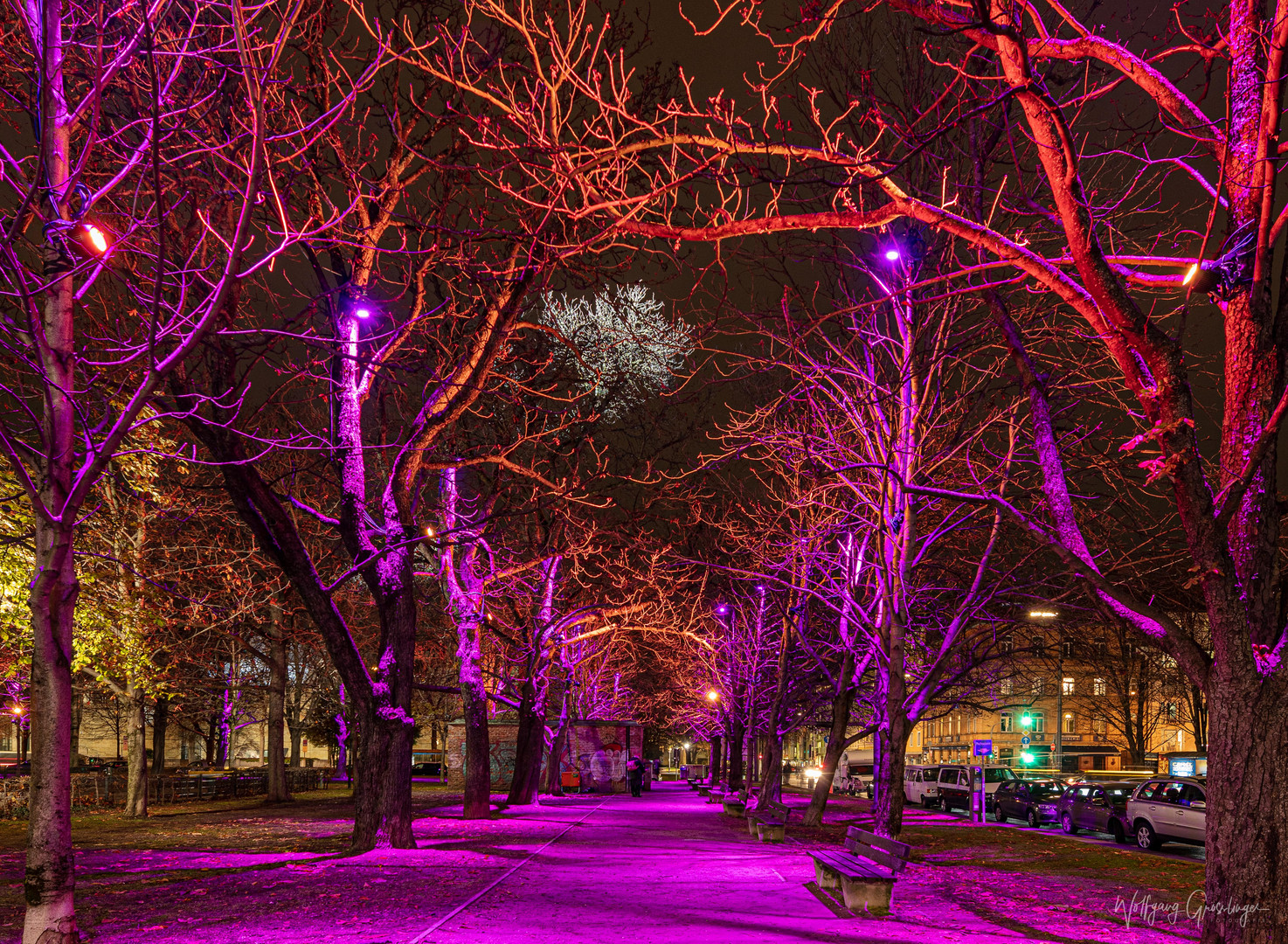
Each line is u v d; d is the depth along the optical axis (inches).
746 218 301.0
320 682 1964.8
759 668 1643.7
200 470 1038.4
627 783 1951.3
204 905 434.0
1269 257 261.0
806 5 261.7
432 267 618.8
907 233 656.4
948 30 269.3
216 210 472.1
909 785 1800.0
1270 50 250.1
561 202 368.8
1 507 780.6
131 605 1017.5
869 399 742.5
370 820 653.3
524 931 376.8
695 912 435.2
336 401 674.2
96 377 350.0
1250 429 264.2
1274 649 256.5
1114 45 278.1
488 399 828.0
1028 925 439.2
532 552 1149.1
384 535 669.9
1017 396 671.8
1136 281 278.1
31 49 364.8
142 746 1138.7
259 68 293.1
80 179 393.4
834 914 442.6
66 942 291.9
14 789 1169.4
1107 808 1064.8
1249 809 251.0
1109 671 2222.0
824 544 967.6
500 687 1417.3
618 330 766.5
